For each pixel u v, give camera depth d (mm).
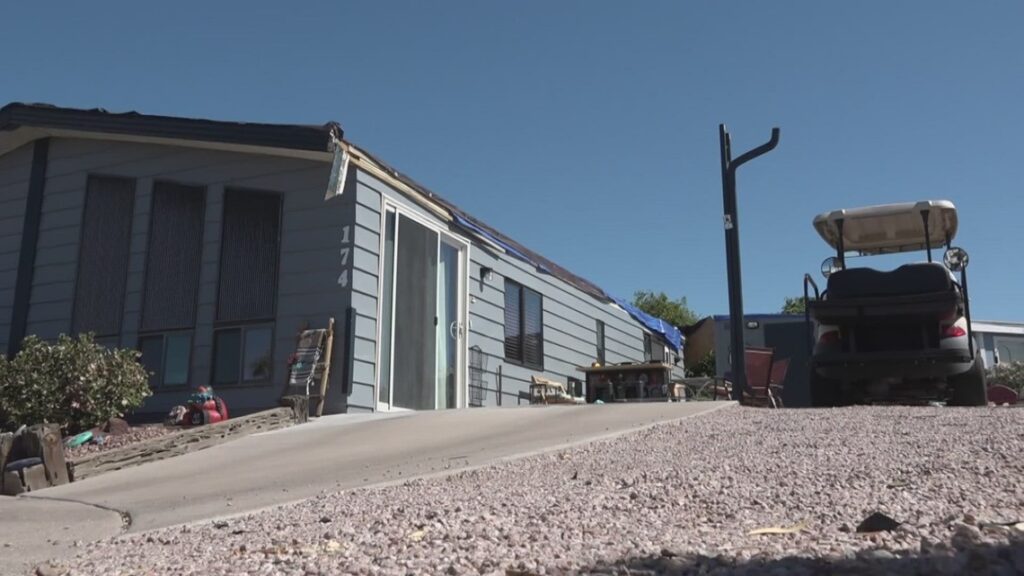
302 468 6508
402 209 11164
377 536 3650
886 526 3072
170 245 11312
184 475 6645
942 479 4070
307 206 10508
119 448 7414
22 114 12094
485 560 2961
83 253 11875
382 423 8664
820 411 7129
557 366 15609
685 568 2557
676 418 7359
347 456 6906
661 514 3764
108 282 11617
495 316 13641
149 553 3855
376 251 10508
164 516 5094
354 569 2967
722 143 10477
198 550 3779
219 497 5594
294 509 4801
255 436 8367
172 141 11305
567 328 16188
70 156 12273
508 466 5676
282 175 10734
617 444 6238
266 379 10242
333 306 10078
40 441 6602
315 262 10289
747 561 2592
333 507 4676
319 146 10117
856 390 8391
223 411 9531
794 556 2605
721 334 17219
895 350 7988
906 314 7848
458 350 12461
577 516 3811
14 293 12141
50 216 12219
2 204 12602
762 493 4062
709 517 3645
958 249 8047
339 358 9906
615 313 18469
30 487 6410
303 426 8867
